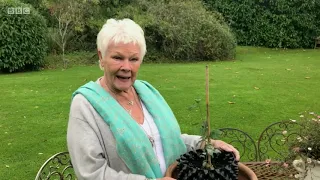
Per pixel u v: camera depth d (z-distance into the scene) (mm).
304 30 16562
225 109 5996
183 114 5711
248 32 16969
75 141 1716
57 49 12688
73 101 1793
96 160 1688
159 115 1960
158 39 13047
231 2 16828
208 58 12898
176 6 13102
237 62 12070
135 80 2047
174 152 1957
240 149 4305
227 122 5328
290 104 6340
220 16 14414
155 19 12781
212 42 12641
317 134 1966
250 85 7910
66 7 11992
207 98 1710
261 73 9500
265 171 2404
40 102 6574
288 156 2102
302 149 1978
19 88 7820
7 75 10008
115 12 13539
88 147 1691
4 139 4758
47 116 5723
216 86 7801
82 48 13266
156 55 12859
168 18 12867
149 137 1893
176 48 12758
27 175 3805
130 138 1749
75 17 12367
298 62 11703
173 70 10148
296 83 8109
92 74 9586
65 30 11719
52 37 12336
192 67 10758
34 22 10672
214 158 1735
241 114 5719
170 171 1769
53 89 7664
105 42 1761
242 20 16828
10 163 4082
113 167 1761
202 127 1723
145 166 1774
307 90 7410
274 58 13000
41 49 10844
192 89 7508
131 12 13273
